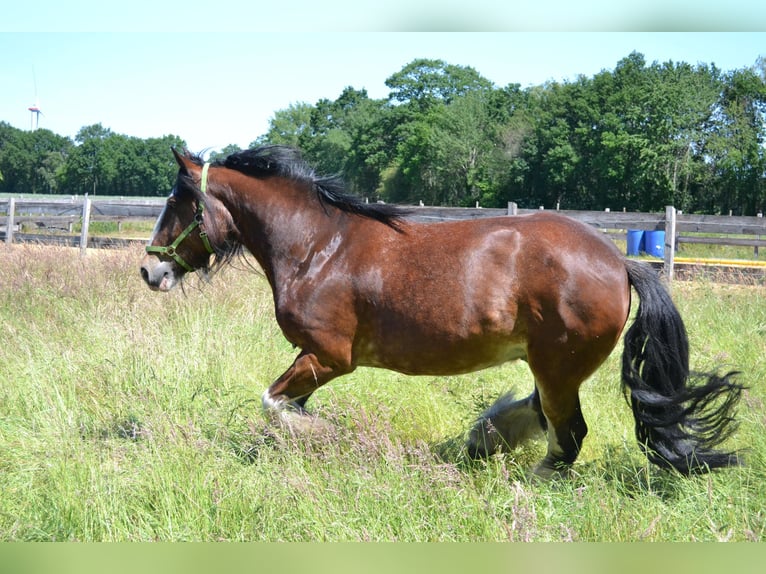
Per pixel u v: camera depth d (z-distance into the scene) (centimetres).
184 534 369
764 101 6159
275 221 486
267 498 396
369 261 456
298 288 473
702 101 5944
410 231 460
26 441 492
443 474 401
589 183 6456
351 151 7894
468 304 429
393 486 400
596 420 535
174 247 508
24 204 1683
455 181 7112
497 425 480
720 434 426
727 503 391
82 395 576
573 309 415
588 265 418
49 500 401
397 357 457
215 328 725
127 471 438
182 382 580
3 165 10612
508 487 397
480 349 438
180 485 409
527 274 423
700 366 663
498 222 446
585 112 6281
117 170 10400
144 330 696
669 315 422
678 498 410
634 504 389
